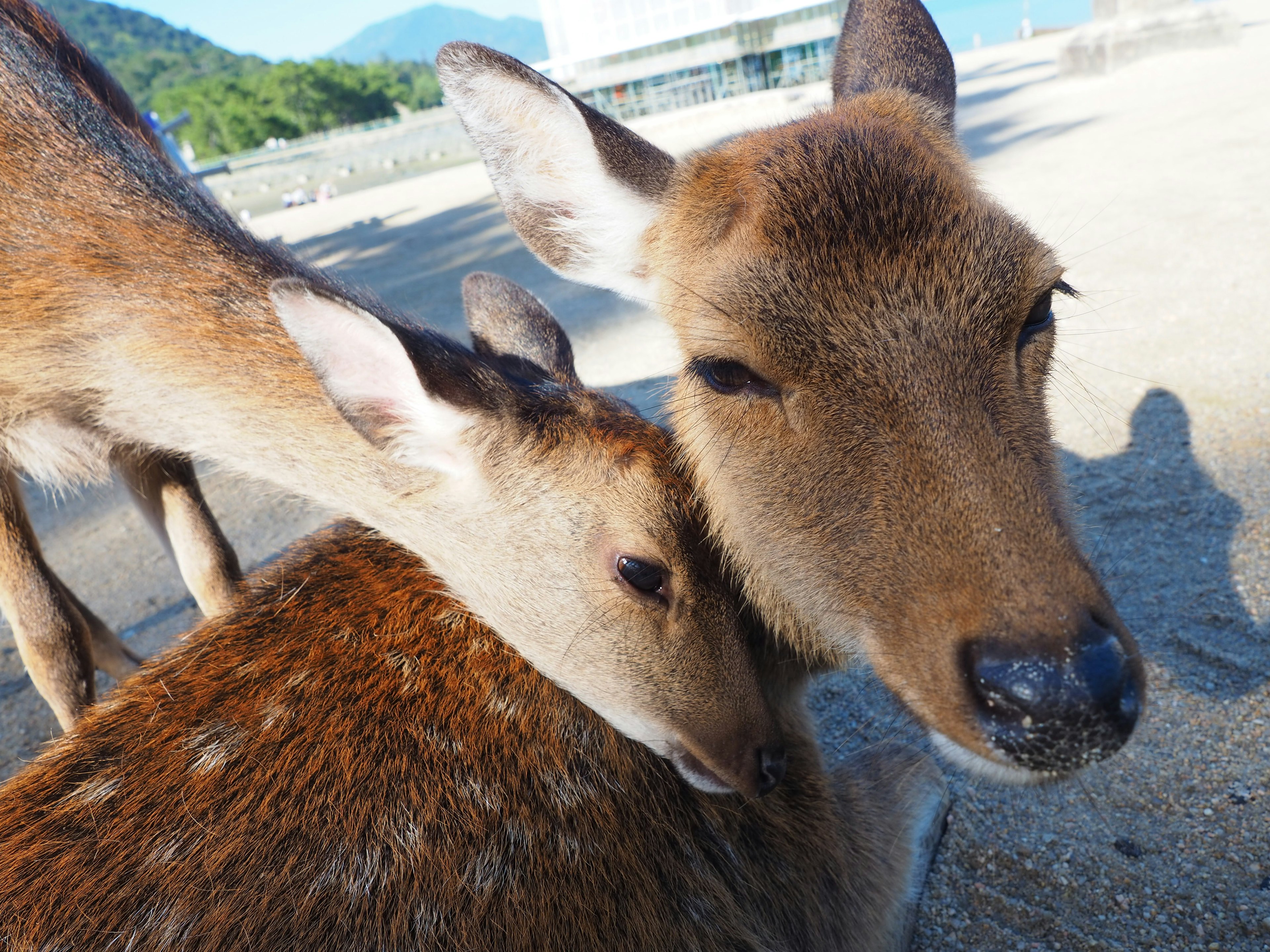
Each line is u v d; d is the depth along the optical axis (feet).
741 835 1.19
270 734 1.02
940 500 0.93
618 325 3.72
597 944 1.02
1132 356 2.55
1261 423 2.10
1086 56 8.52
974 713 0.87
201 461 1.78
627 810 1.12
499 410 1.26
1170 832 1.30
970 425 0.96
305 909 0.91
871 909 1.28
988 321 1.00
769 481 1.09
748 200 1.10
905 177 1.03
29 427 1.61
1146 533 1.84
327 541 1.34
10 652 2.23
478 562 1.28
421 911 0.95
